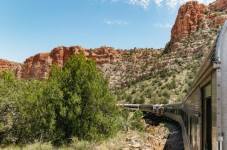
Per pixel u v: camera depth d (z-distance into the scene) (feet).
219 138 12.19
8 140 66.33
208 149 15.88
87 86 63.87
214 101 12.98
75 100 60.85
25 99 69.00
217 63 12.60
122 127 88.48
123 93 359.25
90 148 52.01
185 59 454.81
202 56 426.92
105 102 65.72
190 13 613.52
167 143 69.92
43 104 62.85
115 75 610.24
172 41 601.21
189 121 33.73
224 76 12.58
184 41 538.06
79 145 52.54
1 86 73.15
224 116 12.33
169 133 87.35
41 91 64.49
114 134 63.72
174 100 274.57
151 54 655.35
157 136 78.28
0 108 69.56
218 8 623.36
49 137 59.67
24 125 65.72
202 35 508.53
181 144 67.10
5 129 67.62
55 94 62.90
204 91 17.39
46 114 61.31
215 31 509.76
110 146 53.78
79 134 60.54
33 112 62.23
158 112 141.08
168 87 321.93
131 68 611.47
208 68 14.35
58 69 70.64
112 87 513.86
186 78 344.49
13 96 70.54
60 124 62.23
